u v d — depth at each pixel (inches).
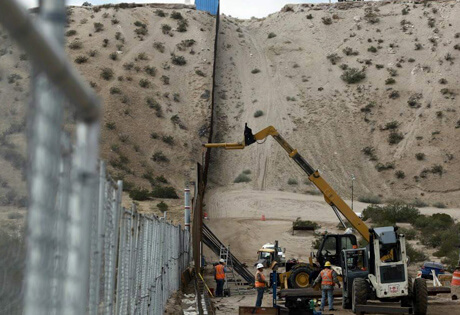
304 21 5994.1
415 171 4111.7
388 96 4874.5
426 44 5477.4
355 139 4471.0
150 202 3009.4
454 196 3892.7
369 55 5438.0
